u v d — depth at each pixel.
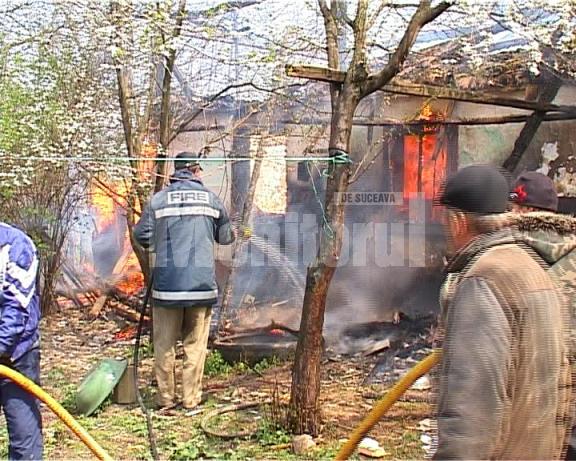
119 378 4.96
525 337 1.76
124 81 6.57
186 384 4.95
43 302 8.47
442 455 1.74
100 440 4.29
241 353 5.98
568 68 5.52
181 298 4.84
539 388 1.78
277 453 3.99
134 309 8.30
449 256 2.01
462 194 1.92
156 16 5.94
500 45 5.80
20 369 3.28
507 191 1.95
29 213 7.64
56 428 4.46
